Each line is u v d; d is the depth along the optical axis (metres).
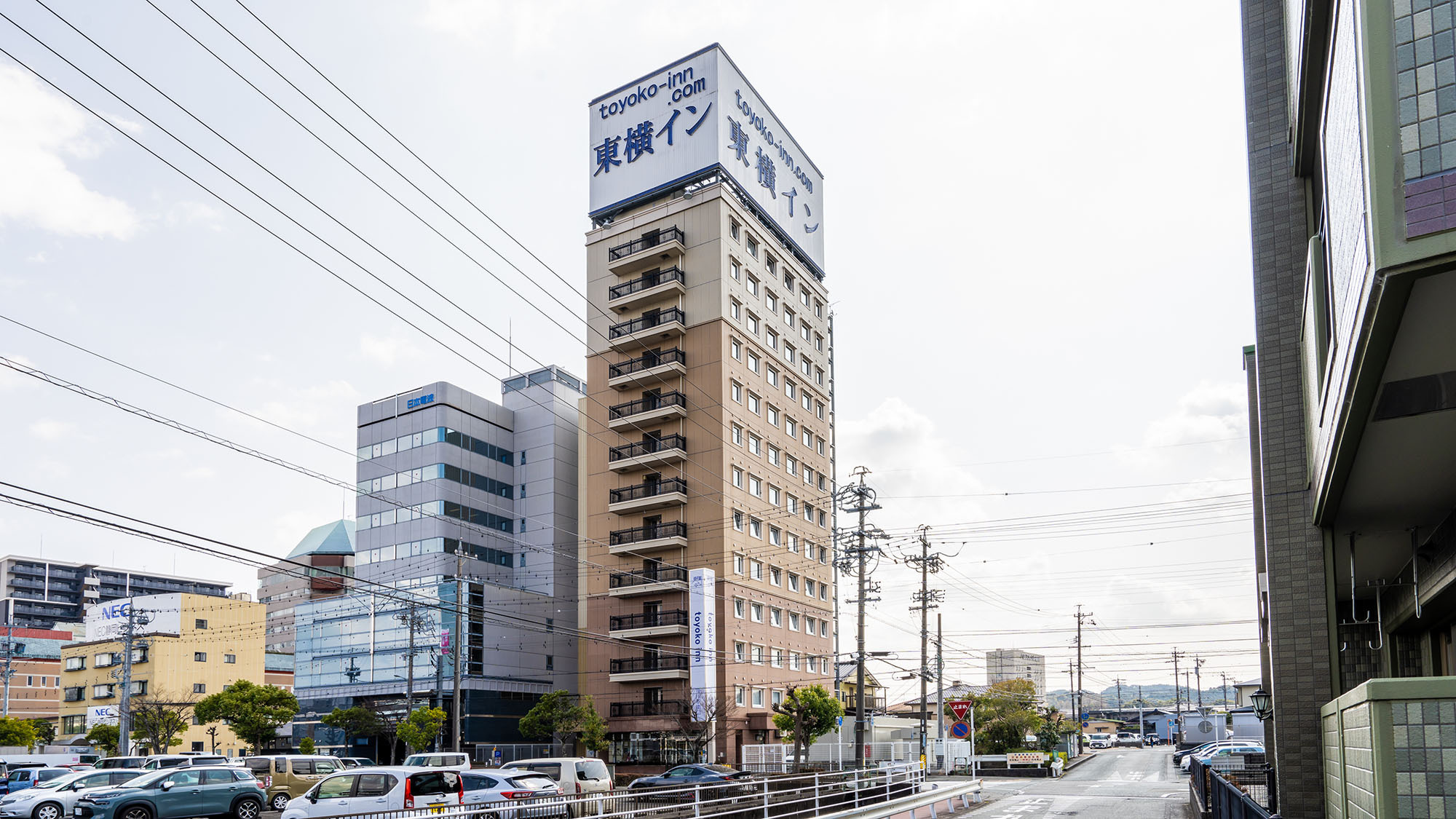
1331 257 9.37
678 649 63.12
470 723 66.12
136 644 80.88
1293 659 13.73
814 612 75.94
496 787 27.64
